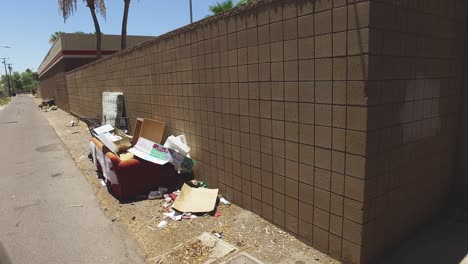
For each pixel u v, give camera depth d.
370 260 2.97
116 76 8.94
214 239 3.61
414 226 3.45
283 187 3.60
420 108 3.20
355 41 2.65
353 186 2.85
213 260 3.22
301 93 3.20
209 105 4.73
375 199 2.89
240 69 3.97
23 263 3.45
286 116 3.41
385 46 2.71
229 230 3.80
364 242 2.88
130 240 3.80
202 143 5.07
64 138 11.28
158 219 4.25
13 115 22.69
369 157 2.75
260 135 3.82
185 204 4.46
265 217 3.95
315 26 2.96
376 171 2.83
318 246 3.29
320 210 3.20
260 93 3.72
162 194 5.04
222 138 4.55
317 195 3.20
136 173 5.02
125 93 8.34
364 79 2.62
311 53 3.04
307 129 3.20
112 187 5.43
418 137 3.25
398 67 2.86
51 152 9.05
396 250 3.19
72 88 17.66
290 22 3.21
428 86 3.26
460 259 3.00
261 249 3.38
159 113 6.41
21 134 12.93
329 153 3.02
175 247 3.53
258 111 3.79
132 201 4.95
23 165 7.69
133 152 5.36
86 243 3.81
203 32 4.60
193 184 5.22
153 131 6.11
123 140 5.99
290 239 3.53
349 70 2.73
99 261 3.42
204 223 4.02
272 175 3.73
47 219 4.52
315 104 3.07
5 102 45.00
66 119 17.25
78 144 9.95
